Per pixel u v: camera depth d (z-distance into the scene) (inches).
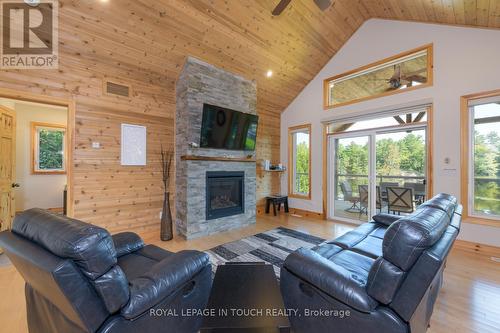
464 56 120.2
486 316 67.6
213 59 147.3
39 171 202.8
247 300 53.2
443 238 49.2
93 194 123.8
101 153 126.1
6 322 65.2
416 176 141.7
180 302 54.2
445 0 106.0
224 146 152.8
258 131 206.7
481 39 115.3
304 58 172.6
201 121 142.6
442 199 68.2
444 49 126.5
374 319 44.5
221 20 127.1
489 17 104.9
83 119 119.8
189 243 129.2
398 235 43.0
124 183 134.4
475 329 62.2
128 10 106.9
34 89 106.0
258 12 129.4
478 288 82.6
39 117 203.5
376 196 160.2
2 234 49.8
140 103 139.4
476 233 115.7
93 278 38.8
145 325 45.9
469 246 117.1
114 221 131.0
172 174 154.8
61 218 45.8
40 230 43.3
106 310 41.3
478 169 120.0
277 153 223.8
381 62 153.7
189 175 137.6
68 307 39.6
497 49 111.2
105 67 124.7
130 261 67.7
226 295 55.1
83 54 115.6
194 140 140.9
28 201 198.4
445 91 126.1
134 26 114.0
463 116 120.4
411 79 143.3
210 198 150.3
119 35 114.9
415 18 134.8
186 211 136.6
